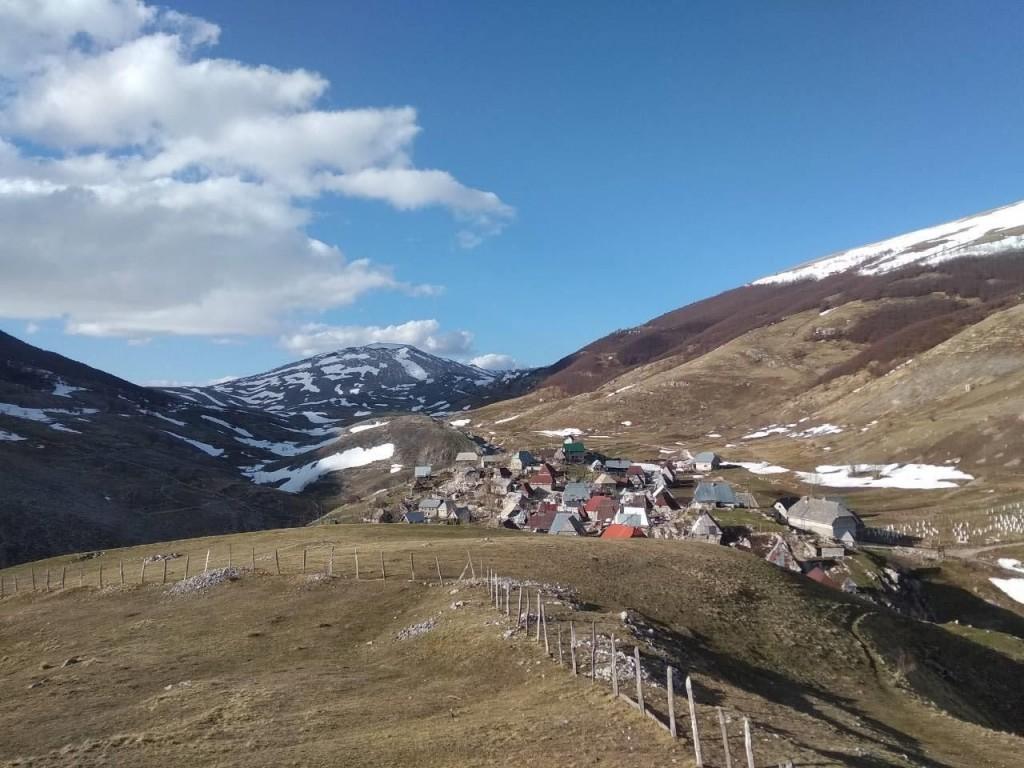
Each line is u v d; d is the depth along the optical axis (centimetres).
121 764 2486
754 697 3375
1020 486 13475
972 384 19750
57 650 4425
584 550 6875
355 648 4162
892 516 13275
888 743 3353
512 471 19225
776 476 17962
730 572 6488
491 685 3275
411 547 7219
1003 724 5156
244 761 2436
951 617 9519
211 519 18175
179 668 3838
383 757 2416
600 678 3109
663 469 17900
